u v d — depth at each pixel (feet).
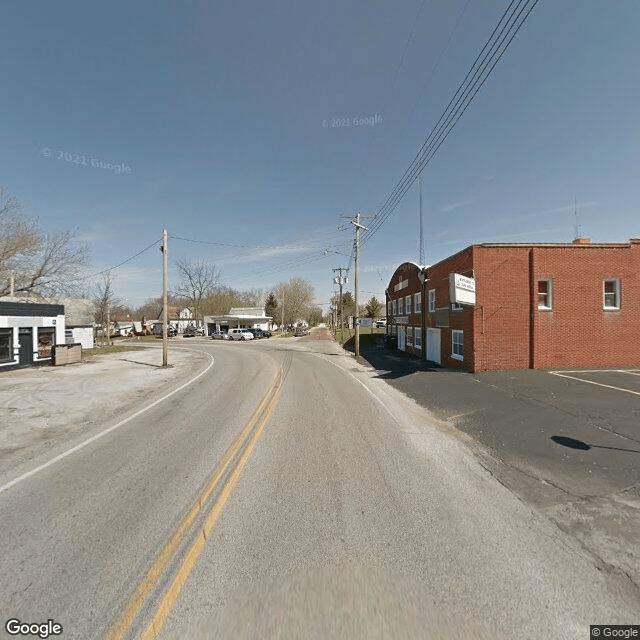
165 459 17.67
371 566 9.57
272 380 43.11
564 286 46.68
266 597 8.55
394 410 27.37
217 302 239.30
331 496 13.50
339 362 63.77
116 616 8.14
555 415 24.48
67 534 11.30
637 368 45.24
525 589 8.73
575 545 10.46
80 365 63.26
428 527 11.39
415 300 74.38
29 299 93.15
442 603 8.33
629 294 47.11
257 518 11.99
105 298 132.36
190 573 9.39
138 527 11.64
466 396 31.60
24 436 22.08
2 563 9.96
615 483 14.43
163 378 46.80
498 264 46.50
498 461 16.92
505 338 46.47
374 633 7.57
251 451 18.48
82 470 16.47
